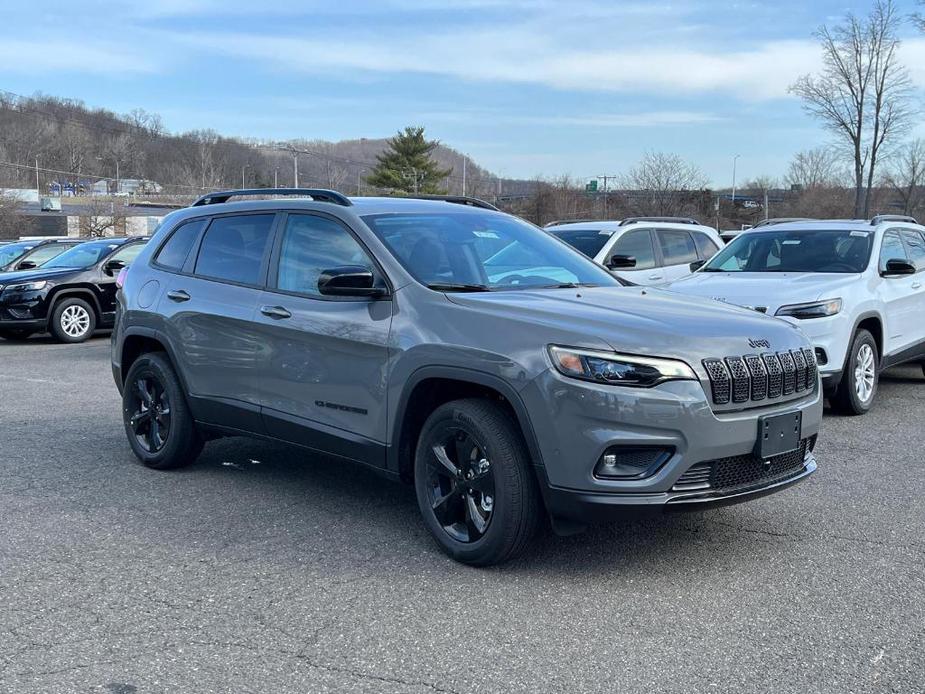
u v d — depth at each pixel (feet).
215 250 19.40
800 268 28.58
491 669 10.94
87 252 50.75
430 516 14.84
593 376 12.86
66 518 16.80
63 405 28.50
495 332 13.85
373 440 15.52
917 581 13.75
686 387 12.96
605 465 12.98
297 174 249.34
